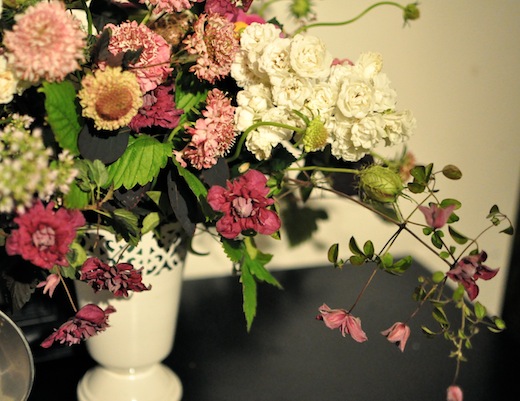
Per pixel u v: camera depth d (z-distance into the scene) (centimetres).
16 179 55
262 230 65
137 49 64
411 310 117
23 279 70
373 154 84
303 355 103
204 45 65
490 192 142
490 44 132
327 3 114
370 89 68
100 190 68
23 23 56
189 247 83
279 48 67
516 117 140
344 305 117
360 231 132
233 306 114
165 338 86
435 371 102
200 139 65
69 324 66
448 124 133
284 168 73
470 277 66
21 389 71
